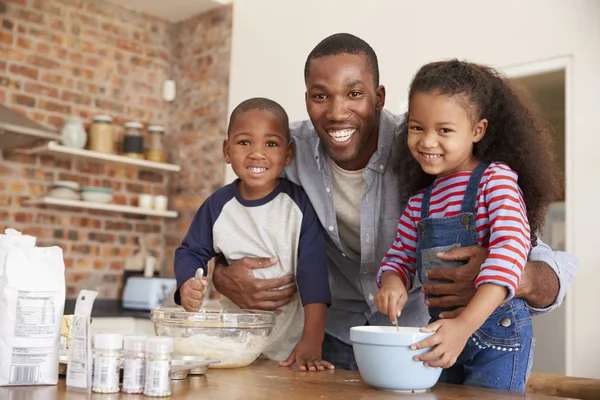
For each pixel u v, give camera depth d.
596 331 2.60
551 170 1.29
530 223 1.28
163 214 4.15
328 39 1.41
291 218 1.54
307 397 0.90
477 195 1.18
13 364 0.94
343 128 1.38
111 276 4.14
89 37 4.11
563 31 2.78
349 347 1.70
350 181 1.54
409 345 0.98
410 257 1.31
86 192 3.88
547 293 1.21
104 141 3.97
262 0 3.95
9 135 3.26
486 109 1.22
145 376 0.89
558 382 1.31
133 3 4.23
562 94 3.47
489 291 1.03
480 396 0.97
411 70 3.23
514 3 2.93
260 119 1.51
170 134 4.41
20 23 3.81
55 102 3.94
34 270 0.97
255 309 1.49
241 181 1.62
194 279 1.35
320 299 1.46
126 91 4.28
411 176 1.38
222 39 4.17
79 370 0.92
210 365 1.21
